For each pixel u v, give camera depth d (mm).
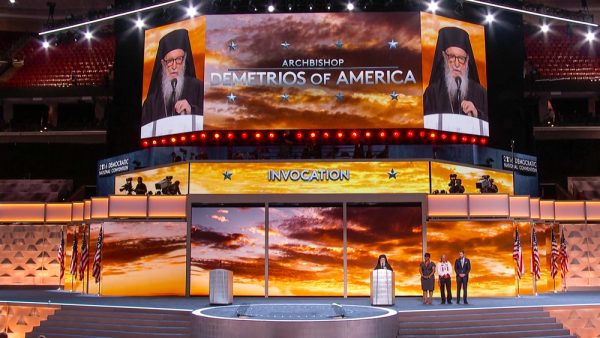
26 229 32156
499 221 24625
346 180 25344
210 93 28609
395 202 24969
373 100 28250
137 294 24844
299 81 28422
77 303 21641
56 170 41469
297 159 25547
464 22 29828
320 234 24984
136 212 25406
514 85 32156
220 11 30594
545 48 44281
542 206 28547
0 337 21594
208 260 24922
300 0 30109
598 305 20578
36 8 44344
